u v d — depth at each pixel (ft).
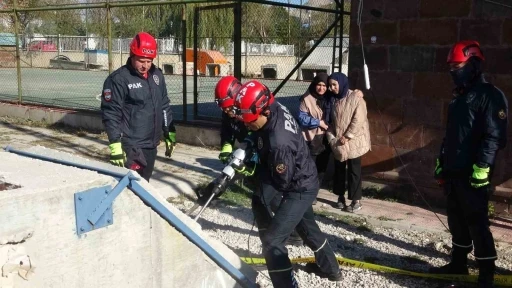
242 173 13.99
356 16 24.21
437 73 22.36
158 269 11.39
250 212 22.09
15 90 62.95
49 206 9.43
